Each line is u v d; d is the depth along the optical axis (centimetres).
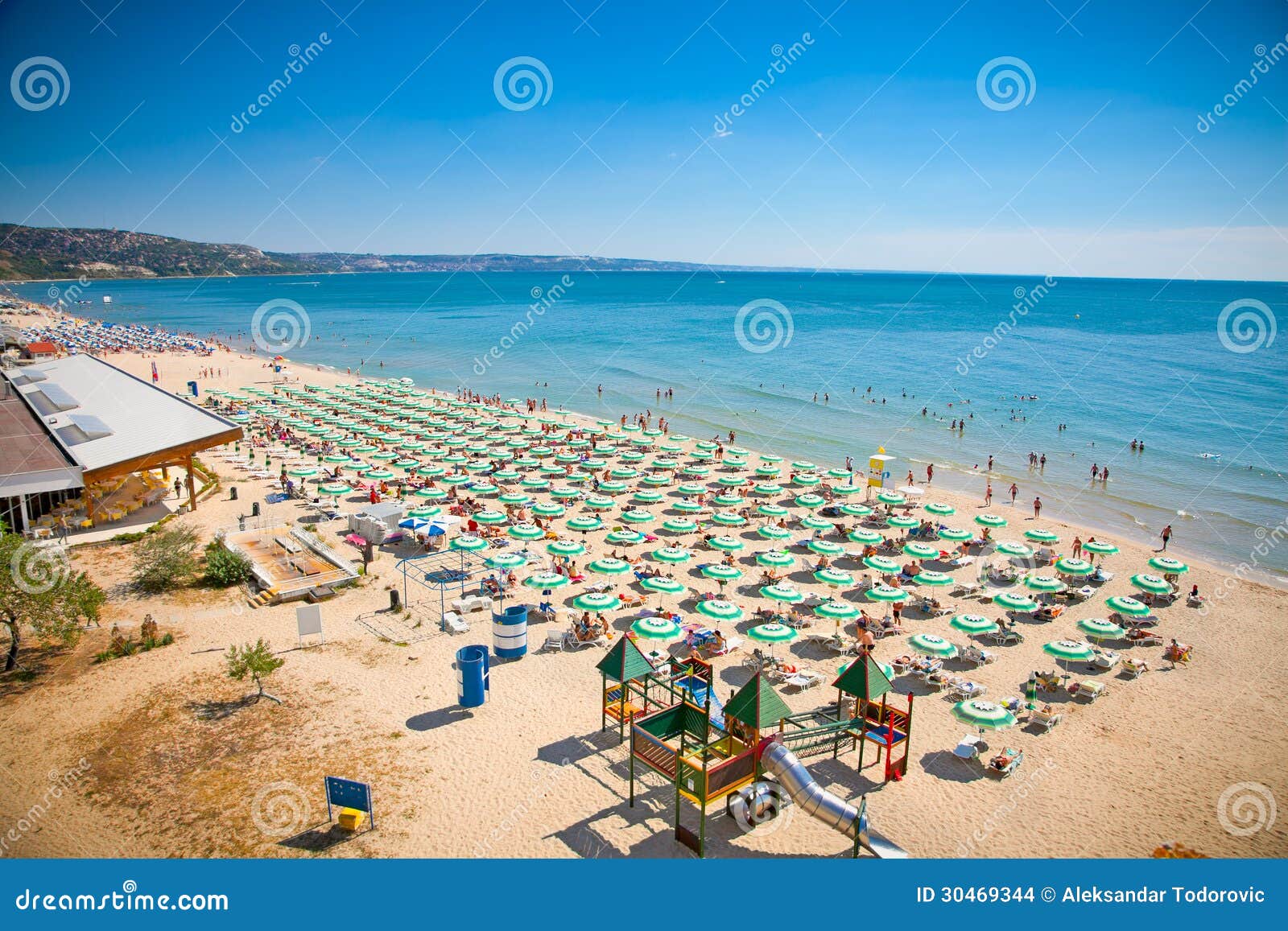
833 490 4422
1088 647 2338
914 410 7388
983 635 2695
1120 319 17950
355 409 6556
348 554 3250
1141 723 2164
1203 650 2630
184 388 8006
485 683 2150
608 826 1664
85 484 3328
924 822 1714
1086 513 4372
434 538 3466
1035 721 2147
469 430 5725
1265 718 2198
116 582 2855
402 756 1888
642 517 3531
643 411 7375
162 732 1945
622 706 2006
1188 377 9188
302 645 2428
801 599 2622
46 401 4644
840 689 1952
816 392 8350
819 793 1609
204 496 3994
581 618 2641
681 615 2795
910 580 3112
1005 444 6050
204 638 2453
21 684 2156
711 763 1778
